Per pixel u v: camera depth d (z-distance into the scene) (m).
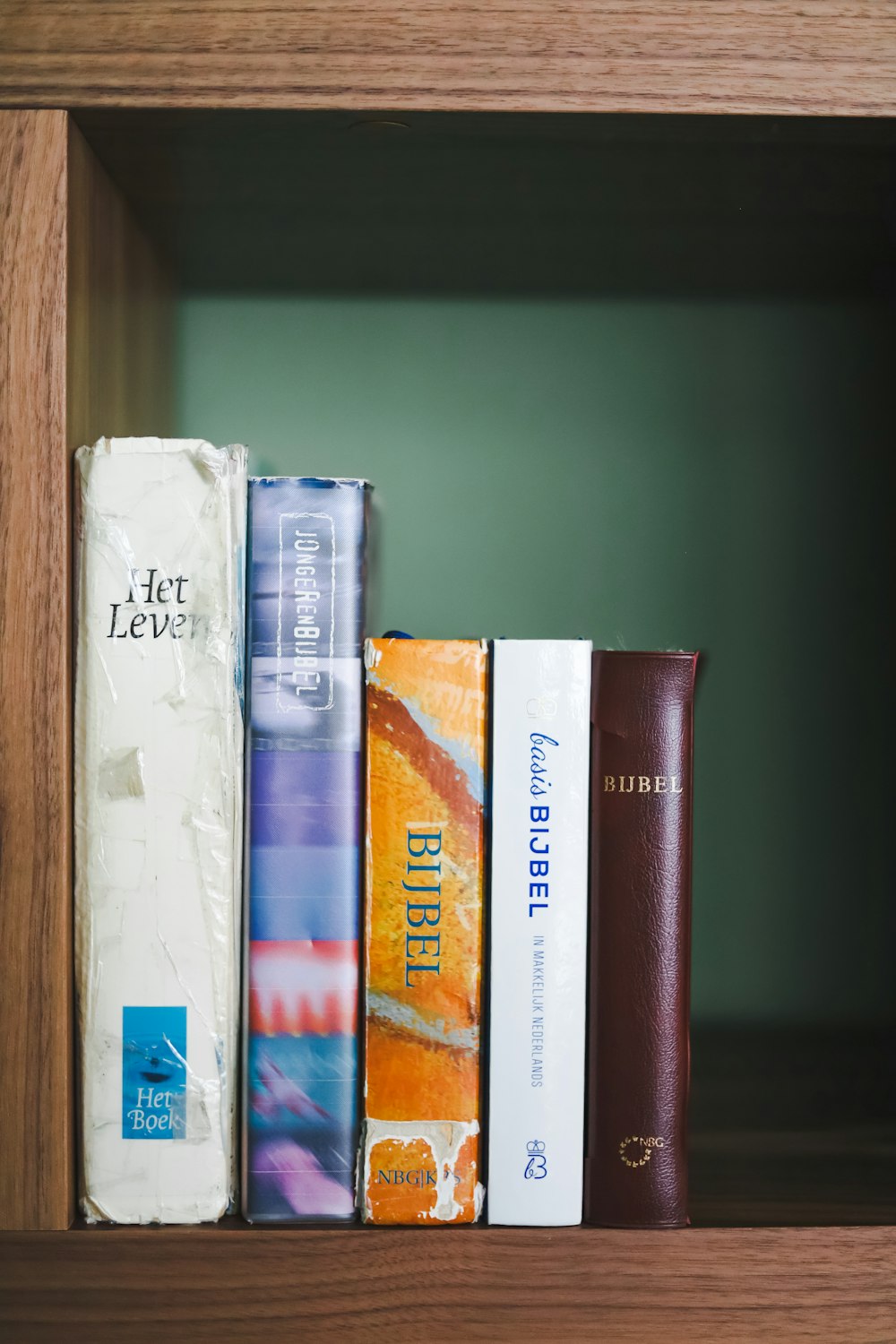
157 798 0.52
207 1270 0.50
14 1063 0.50
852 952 0.75
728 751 0.75
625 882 0.52
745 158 0.56
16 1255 0.50
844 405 0.75
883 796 0.75
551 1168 0.51
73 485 0.52
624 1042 0.52
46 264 0.50
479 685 0.52
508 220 0.65
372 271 0.73
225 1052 0.52
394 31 0.50
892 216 0.64
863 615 0.75
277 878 0.52
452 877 0.52
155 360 0.69
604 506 0.74
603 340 0.74
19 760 0.51
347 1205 0.52
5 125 0.50
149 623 0.52
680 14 0.51
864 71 0.51
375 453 0.74
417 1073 0.52
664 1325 0.51
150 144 0.55
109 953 0.52
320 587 0.52
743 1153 0.61
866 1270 0.52
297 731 0.52
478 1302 0.51
